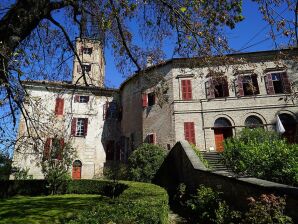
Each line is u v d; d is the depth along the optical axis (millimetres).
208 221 8133
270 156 9867
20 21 6145
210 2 7094
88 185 20312
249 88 10328
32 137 8734
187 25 7285
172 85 22391
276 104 20625
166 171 16984
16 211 11742
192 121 21438
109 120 28141
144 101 24078
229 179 7914
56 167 19328
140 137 24250
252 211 5418
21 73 6230
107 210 4438
